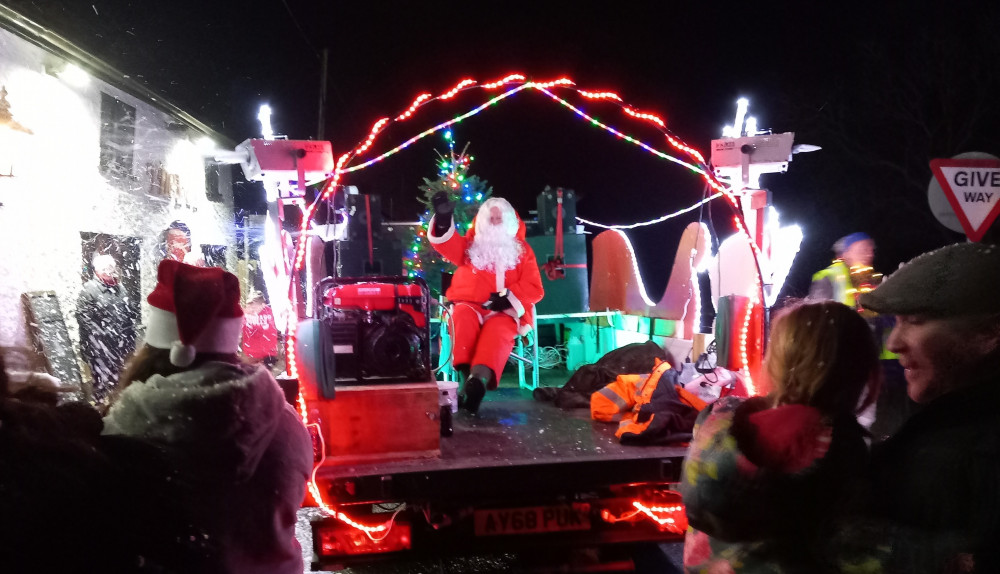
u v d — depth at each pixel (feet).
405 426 10.80
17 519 4.07
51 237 20.25
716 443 5.27
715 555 5.44
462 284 16.21
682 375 14.44
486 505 10.53
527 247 17.28
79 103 22.11
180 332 5.52
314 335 10.36
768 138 13.60
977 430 4.60
